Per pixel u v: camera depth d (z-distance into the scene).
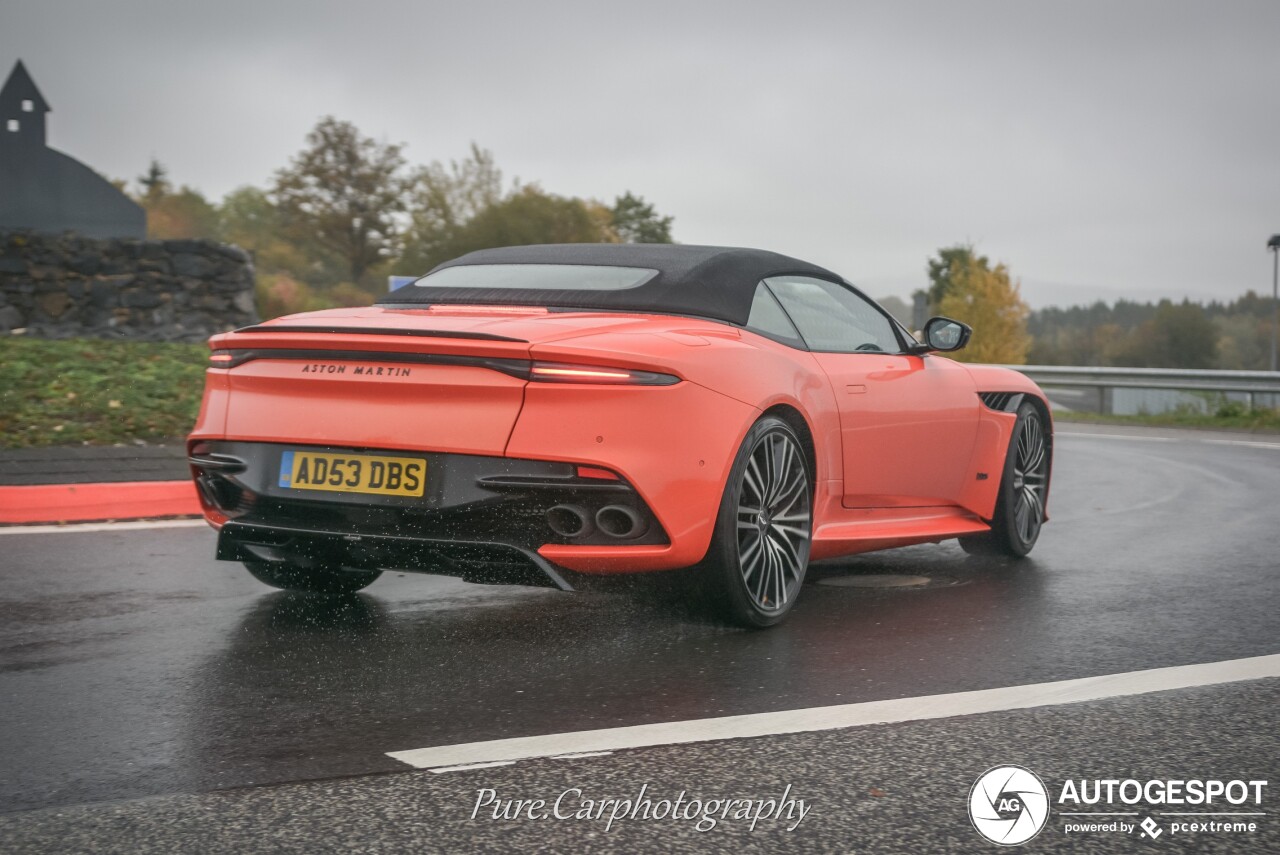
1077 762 2.57
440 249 45.38
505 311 3.90
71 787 2.36
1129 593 4.48
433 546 3.40
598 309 3.91
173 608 3.98
